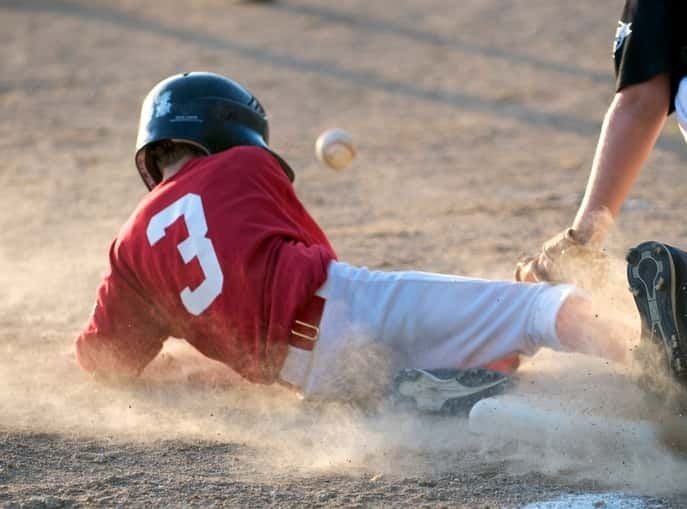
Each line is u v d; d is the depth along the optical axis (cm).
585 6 6047
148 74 4994
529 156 3438
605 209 1444
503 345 1427
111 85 4803
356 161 3438
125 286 1525
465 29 5716
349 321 1438
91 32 6031
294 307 1417
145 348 1556
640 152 1434
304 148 3644
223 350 1491
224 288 1438
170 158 1580
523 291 1422
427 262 2219
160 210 1498
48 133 3975
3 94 4684
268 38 5734
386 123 3997
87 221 2766
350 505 1161
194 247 1452
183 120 1549
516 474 1239
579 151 3481
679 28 1388
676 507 1143
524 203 2808
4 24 6350
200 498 1185
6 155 3650
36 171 3403
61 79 4944
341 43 5544
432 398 1413
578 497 1172
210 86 1573
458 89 4534
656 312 1234
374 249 2344
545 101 4256
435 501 1169
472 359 1452
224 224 1450
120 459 1304
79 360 1577
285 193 1532
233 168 1498
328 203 2902
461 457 1297
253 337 1445
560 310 1388
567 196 2883
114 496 1192
